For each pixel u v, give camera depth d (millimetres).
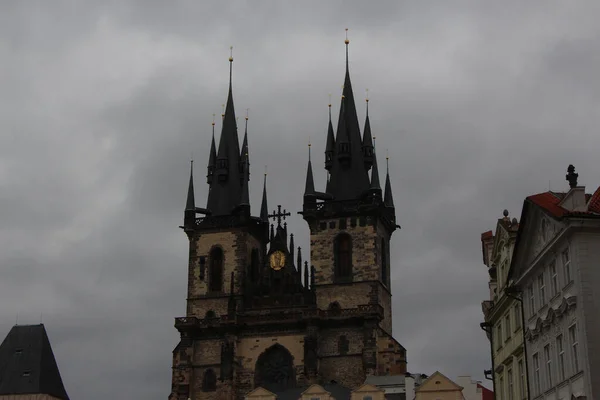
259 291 162750
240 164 173500
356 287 158750
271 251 164750
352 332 155125
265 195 179250
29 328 159000
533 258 78812
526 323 81000
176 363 161000
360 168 166625
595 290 67000
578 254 67812
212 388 157500
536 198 76312
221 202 169875
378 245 162750
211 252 166625
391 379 137500
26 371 153125
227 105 178000
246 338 158625
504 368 91312
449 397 118688
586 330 66125
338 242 162375
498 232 93250
